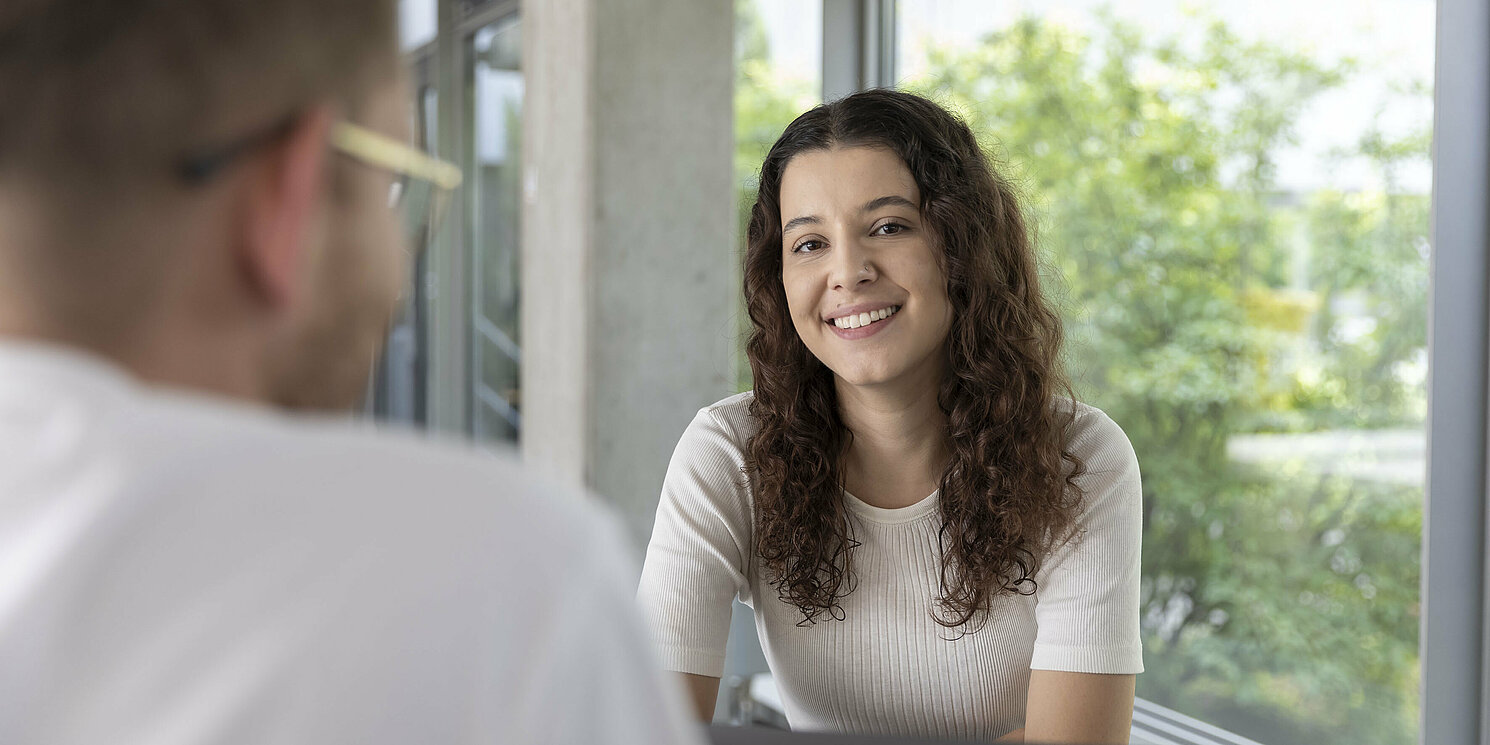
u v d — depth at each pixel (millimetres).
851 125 1417
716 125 3410
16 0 376
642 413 3377
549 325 3506
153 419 375
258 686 339
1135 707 2809
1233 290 2527
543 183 3527
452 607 355
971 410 1416
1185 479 2672
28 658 344
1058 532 1396
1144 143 2732
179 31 381
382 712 341
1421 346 2111
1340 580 2299
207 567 355
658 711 404
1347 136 2240
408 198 477
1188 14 2598
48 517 360
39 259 381
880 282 1392
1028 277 1521
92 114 375
